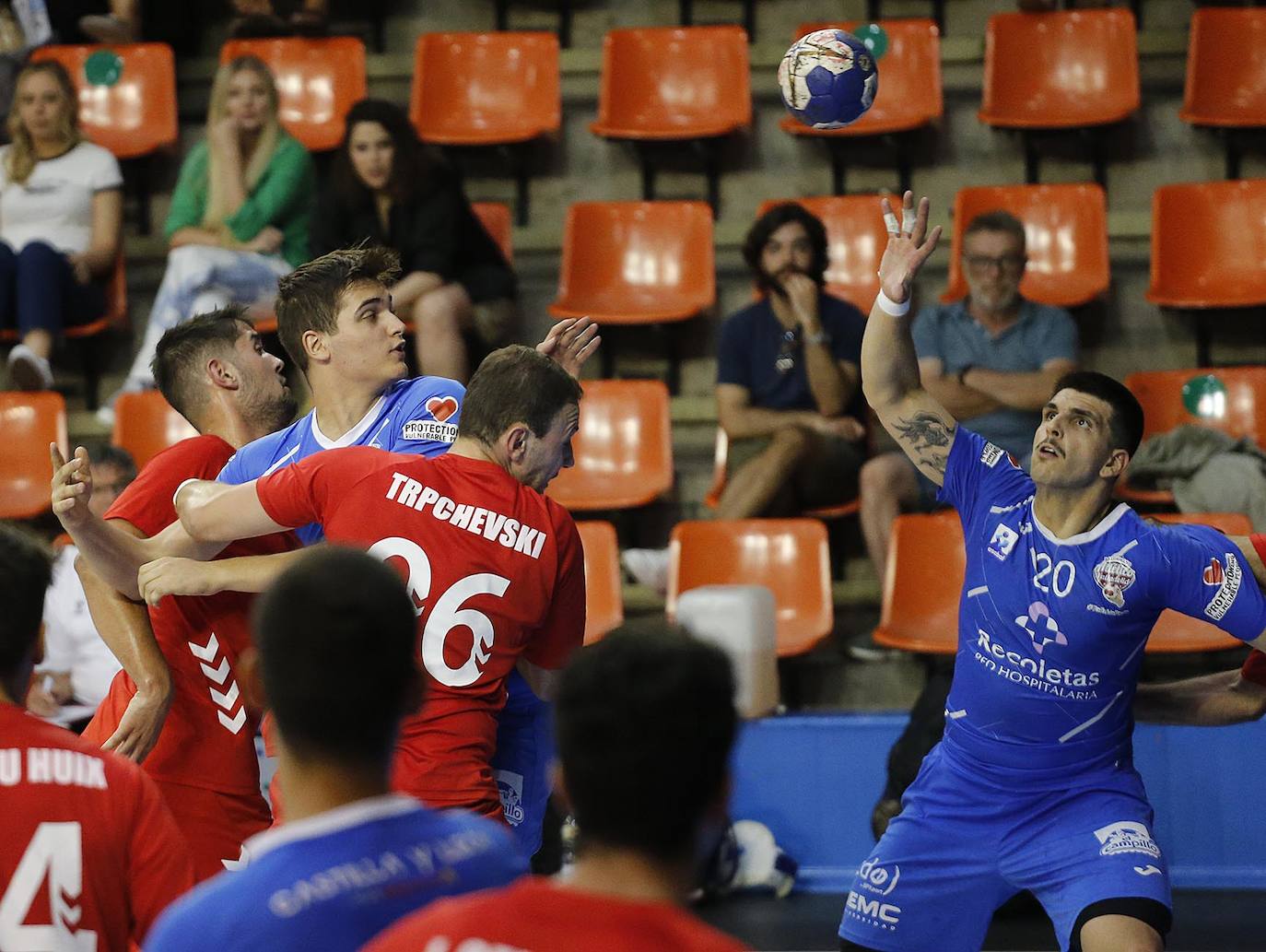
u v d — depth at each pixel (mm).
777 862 21094
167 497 12789
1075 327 25750
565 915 5586
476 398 11727
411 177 26219
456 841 6973
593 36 34062
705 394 29547
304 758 6953
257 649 7113
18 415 27547
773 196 31391
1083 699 13695
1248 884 20953
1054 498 13734
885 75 31281
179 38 35000
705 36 31875
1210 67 30641
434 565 11344
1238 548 13430
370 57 33469
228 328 13992
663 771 5898
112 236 29906
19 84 29844
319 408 13492
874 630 23719
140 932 8523
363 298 13195
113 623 11914
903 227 14273
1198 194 29047
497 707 11758
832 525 26094
